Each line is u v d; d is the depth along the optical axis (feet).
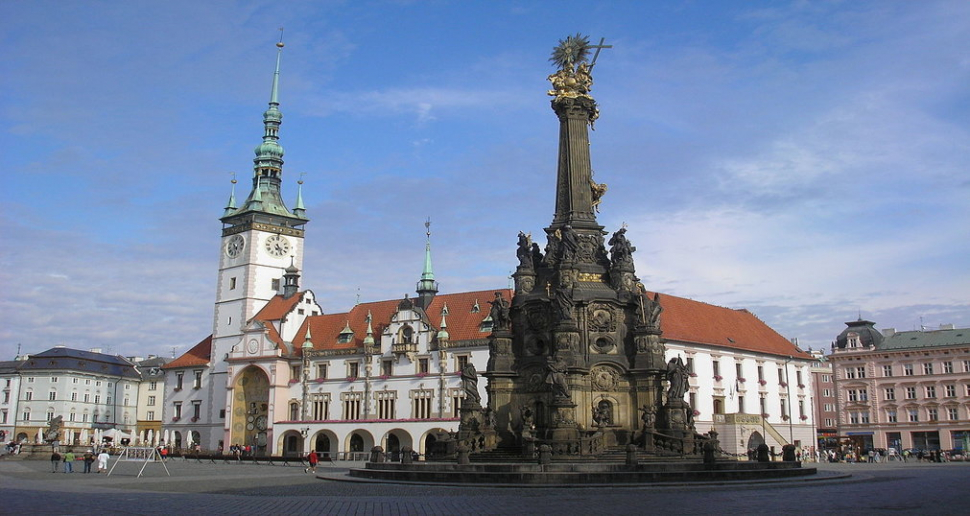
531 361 164.25
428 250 378.94
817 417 543.80
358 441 346.95
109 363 569.64
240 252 414.82
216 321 415.03
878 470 192.54
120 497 107.65
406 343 339.98
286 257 422.41
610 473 127.13
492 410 165.78
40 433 530.27
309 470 218.38
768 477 135.54
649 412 156.97
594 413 156.46
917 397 396.37
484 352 322.34
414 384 335.26
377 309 374.02
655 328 162.81
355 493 116.26
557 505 93.30
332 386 356.38
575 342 159.02
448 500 101.71
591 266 168.55
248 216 415.44
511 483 126.21
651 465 133.69
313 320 387.14
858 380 414.00
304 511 88.28
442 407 326.24
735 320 367.04
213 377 407.23
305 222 433.07
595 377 159.63
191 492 119.96
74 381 540.93
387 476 144.56
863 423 410.52
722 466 137.18
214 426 400.26
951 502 93.30
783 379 366.63
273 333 376.07
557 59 180.86
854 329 424.87
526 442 151.12
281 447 358.64
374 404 343.67
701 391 319.27
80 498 104.88
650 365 160.04
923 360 396.78
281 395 365.61
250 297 405.59
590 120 179.83
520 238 176.35
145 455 286.46
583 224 171.73
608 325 163.22
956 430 383.24
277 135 438.81
